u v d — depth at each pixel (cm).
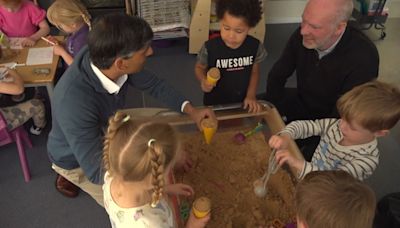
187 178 143
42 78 212
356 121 124
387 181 234
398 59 336
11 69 211
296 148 143
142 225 99
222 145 156
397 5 384
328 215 88
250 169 147
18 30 260
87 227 210
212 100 204
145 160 91
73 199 223
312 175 99
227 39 175
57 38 254
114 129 99
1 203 220
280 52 346
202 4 302
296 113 208
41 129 259
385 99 120
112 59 125
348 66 174
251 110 165
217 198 136
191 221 114
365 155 134
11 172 237
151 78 172
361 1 348
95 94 135
